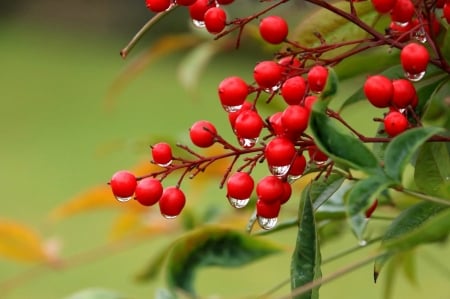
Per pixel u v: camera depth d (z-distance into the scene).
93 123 3.97
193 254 0.68
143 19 5.37
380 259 0.59
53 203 3.00
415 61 0.57
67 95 4.50
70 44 5.36
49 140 3.77
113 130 3.85
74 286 2.17
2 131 3.94
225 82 0.59
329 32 0.62
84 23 5.52
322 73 0.57
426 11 0.59
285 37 0.59
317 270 0.58
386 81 0.57
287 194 0.59
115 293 0.70
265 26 0.59
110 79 4.75
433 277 1.66
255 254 0.68
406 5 0.59
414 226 0.58
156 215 0.87
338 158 0.54
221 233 0.68
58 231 2.56
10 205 3.00
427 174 0.60
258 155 0.60
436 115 0.69
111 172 3.28
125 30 5.40
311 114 0.54
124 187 0.61
